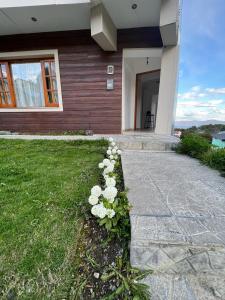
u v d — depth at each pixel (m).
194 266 1.13
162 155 3.66
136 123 7.75
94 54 5.06
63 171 2.78
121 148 4.17
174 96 4.89
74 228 1.50
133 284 1.02
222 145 3.79
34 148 4.13
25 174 2.61
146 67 6.73
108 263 1.21
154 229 1.24
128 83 6.44
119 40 4.94
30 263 1.16
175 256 1.14
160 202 1.61
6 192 2.06
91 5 3.91
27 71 5.60
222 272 1.11
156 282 1.07
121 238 1.35
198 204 1.59
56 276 1.10
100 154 3.79
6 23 4.64
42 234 1.41
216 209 1.50
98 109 5.31
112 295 0.99
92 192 1.39
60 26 4.82
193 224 1.30
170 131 5.12
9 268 1.12
